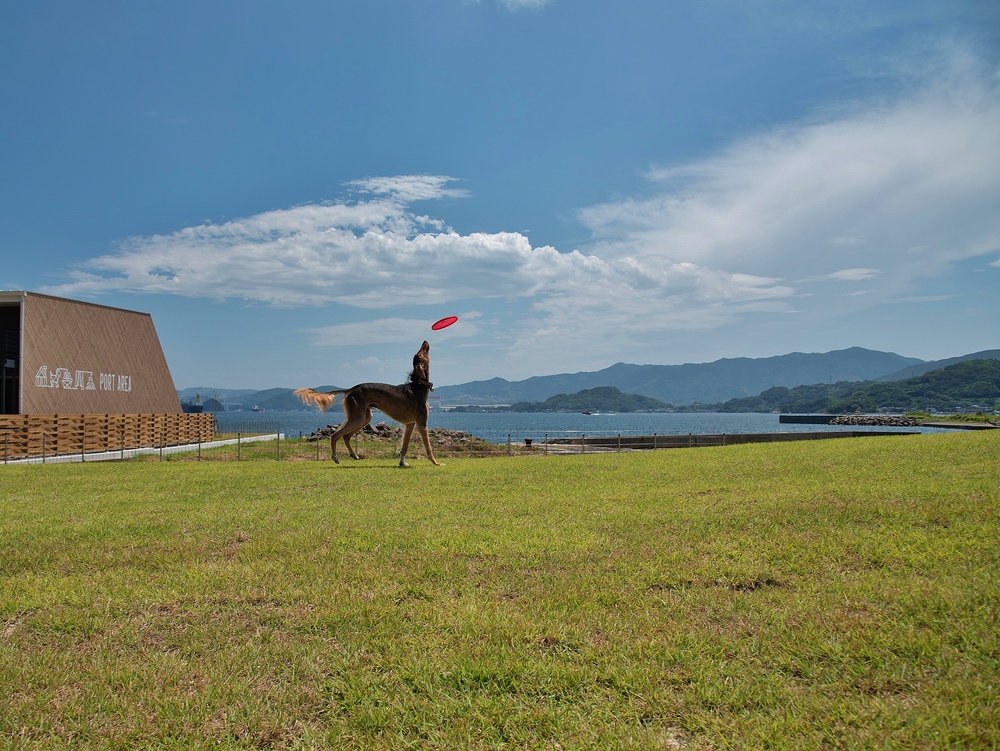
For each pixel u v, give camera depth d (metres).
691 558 6.54
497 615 5.02
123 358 38.62
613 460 18.34
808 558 6.38
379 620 5.03
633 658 4.29
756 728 3.42
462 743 3.41
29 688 4.09
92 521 9.23
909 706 3.59
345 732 3.55
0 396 34.31
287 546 7.37
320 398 19.17
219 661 4.38
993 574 5.56
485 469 16.28
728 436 45.59
